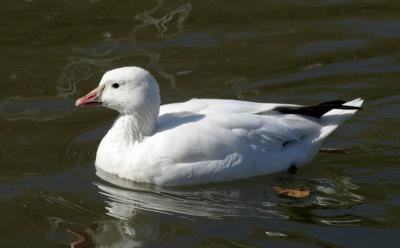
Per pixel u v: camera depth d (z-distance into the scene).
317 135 11.82
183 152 11.23
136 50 15.12
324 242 10.05
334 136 12.75
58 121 13.13
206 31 15.78
